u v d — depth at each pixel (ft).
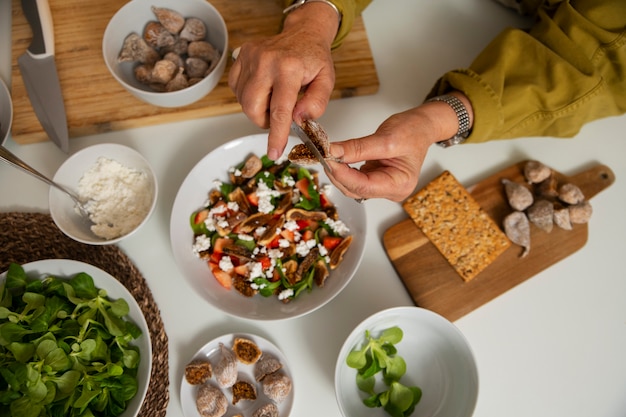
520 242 2.59
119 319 2.31
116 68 2.64
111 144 2.49
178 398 2.40
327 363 2.48
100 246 2.49
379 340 2.38
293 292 2.43
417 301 2.53
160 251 2.57
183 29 2.66
